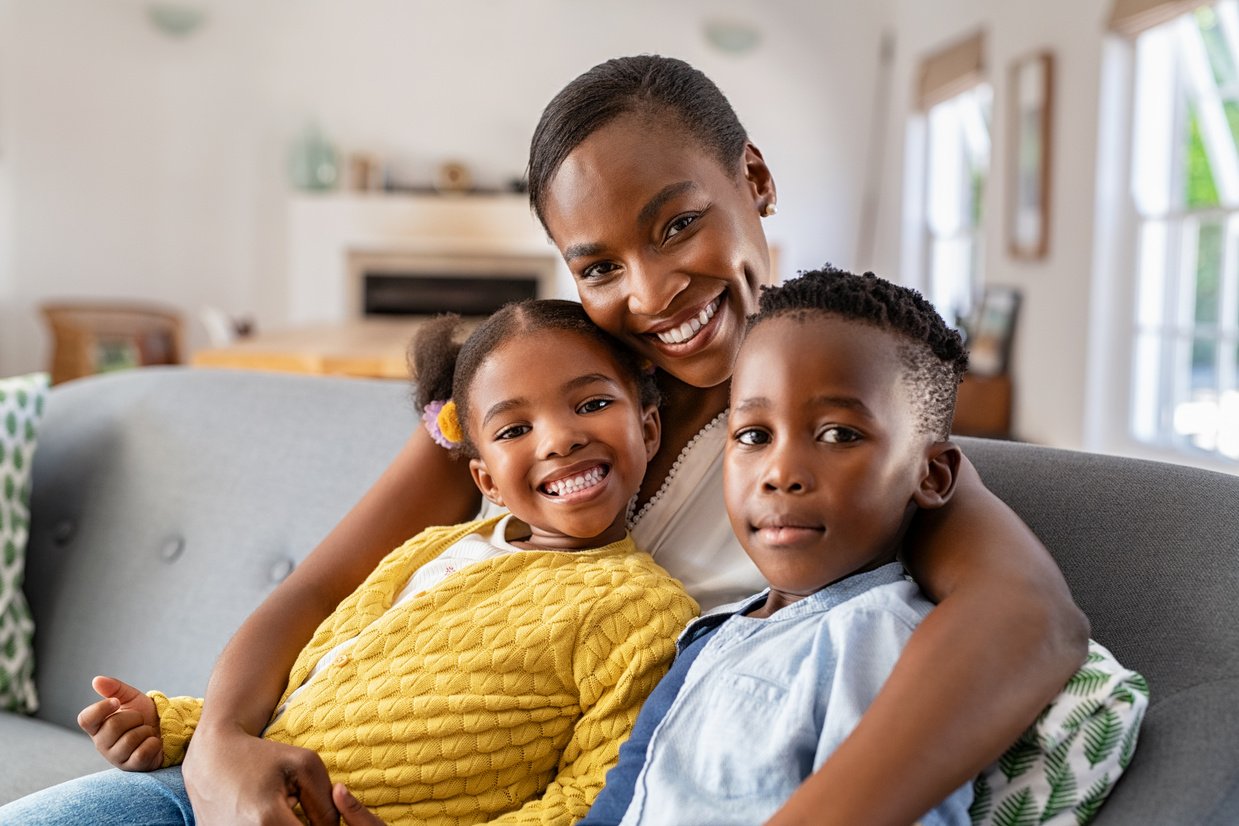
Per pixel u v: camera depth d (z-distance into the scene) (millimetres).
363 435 1624
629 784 932
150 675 1620
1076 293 4484
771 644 924
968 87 5637
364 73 7359
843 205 7219
